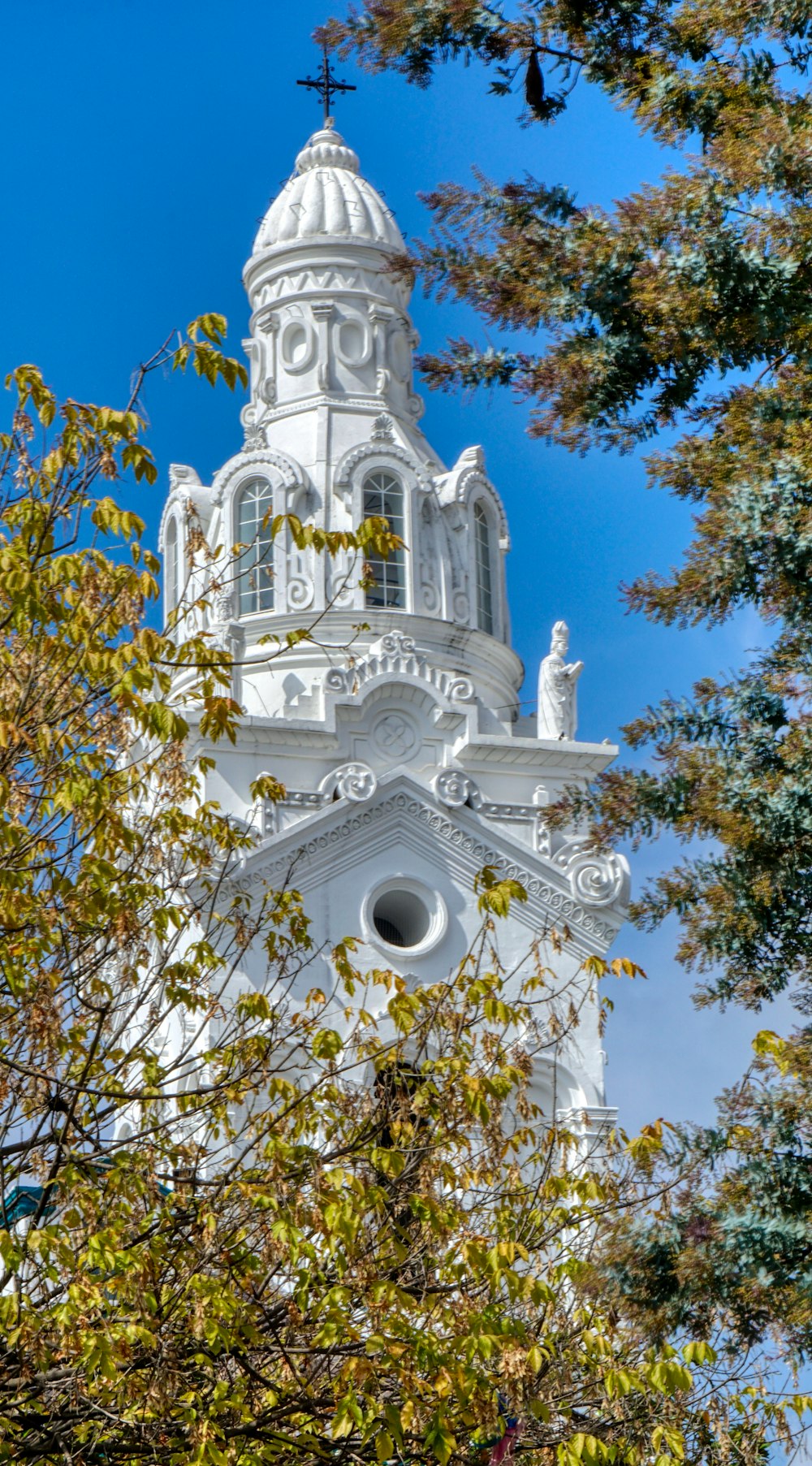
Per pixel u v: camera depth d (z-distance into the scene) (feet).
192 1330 67.41
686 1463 74.74
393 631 169.99
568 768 168.66
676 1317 69.77
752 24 75.46
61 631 73.77
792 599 72.23
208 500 188.14
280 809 157.17
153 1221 73.72
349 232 193.57
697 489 75.41
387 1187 75.82
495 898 76.02
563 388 76.18
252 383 193.26
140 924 78.07
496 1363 73.82
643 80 77.61
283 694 174.40
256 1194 70.03
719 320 74.38
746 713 73.56
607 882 161.68
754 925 72.08
